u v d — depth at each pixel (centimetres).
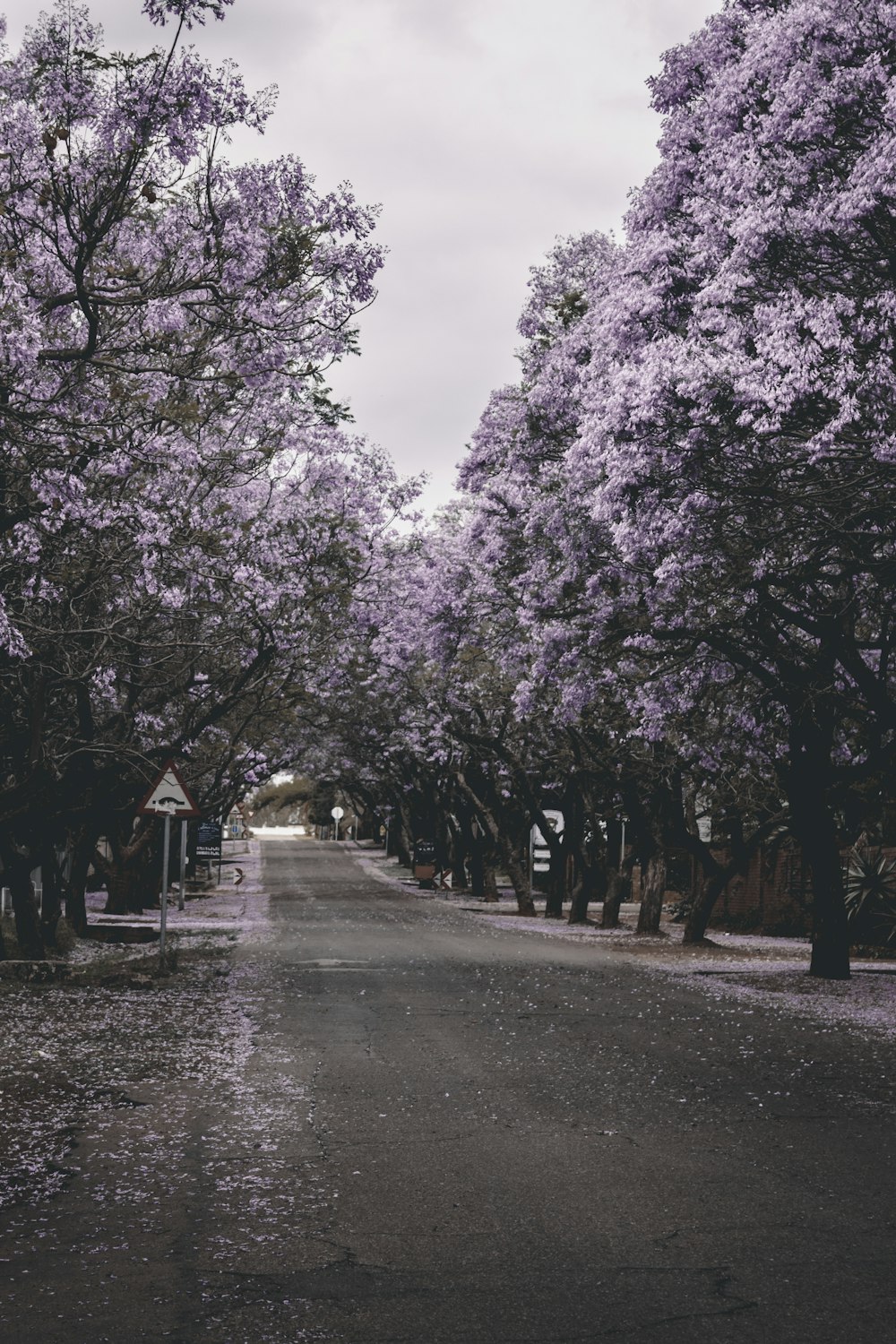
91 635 1812
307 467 2339
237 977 2077
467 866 6788
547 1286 577
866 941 3148
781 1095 1078
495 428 2266
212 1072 1169
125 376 1398
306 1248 634
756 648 1858
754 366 1255
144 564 1582
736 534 1421
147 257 1388
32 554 1446
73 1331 519
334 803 12612
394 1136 899
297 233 1262
